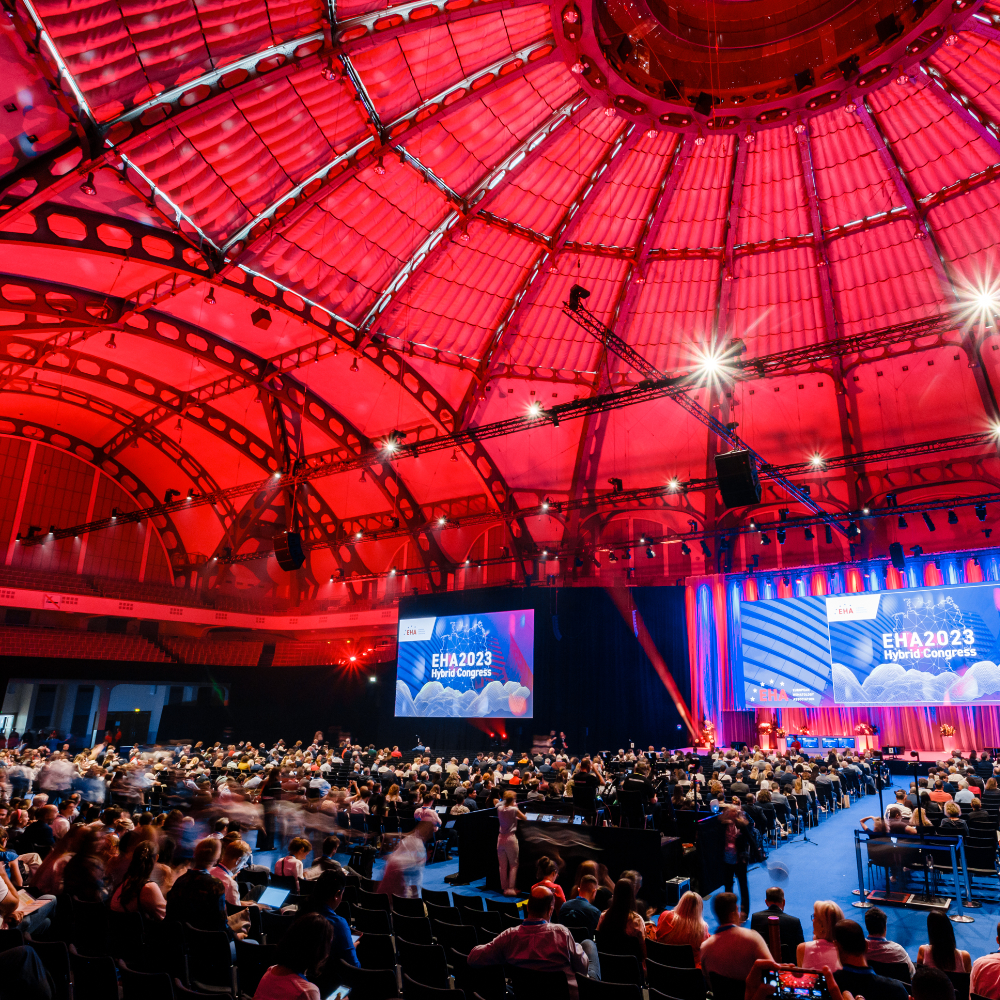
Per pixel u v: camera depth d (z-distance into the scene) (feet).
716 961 16.60
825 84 55.93
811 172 62.64
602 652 90.17
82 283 65.82
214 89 47.42
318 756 70.69
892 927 27.68
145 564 118.93
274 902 22.04
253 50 46.29
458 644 95.04
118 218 53.16
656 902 29.22
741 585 87.86
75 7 39.22
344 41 48.03
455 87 54.49
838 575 82.53
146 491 119.65
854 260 69.00
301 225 60.90
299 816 44.39
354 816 42.22
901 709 77.71
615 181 65.16
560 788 44.91
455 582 103.65
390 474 104.12
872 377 77.82
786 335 77.05
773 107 57.98
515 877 32.30
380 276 69.00
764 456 86.84
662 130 60.85
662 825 33.71
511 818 33.06
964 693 72.59
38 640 102.42
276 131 52.60
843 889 33.30
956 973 14.84
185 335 79.77
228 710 111.75
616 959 16.93
